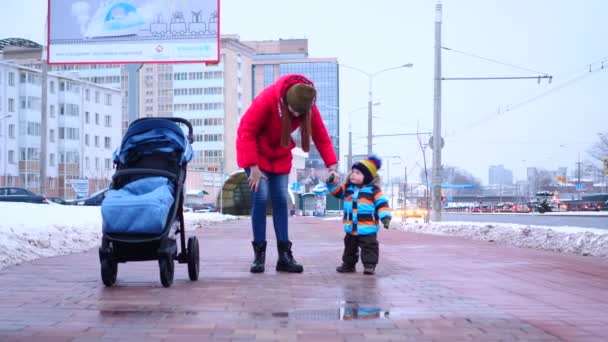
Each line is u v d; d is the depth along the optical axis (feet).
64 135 255.91
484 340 11.84
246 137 22.04
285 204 23.20
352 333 12.32
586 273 23.52
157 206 17.99
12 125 237.86
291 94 21.36
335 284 19.52
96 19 63.10
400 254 32.37
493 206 271.28
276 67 599.57
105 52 63.21
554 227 44.52
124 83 391.45
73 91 260.83
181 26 63.16
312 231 62.95
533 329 12.84
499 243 43.37
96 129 276.62
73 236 33.86
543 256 31.53
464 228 53.57
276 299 16.35
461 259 29.35
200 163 372.38
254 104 22.03
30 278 20.61
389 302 16.05
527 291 18.44
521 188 572.51
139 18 63.00
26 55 359.46
